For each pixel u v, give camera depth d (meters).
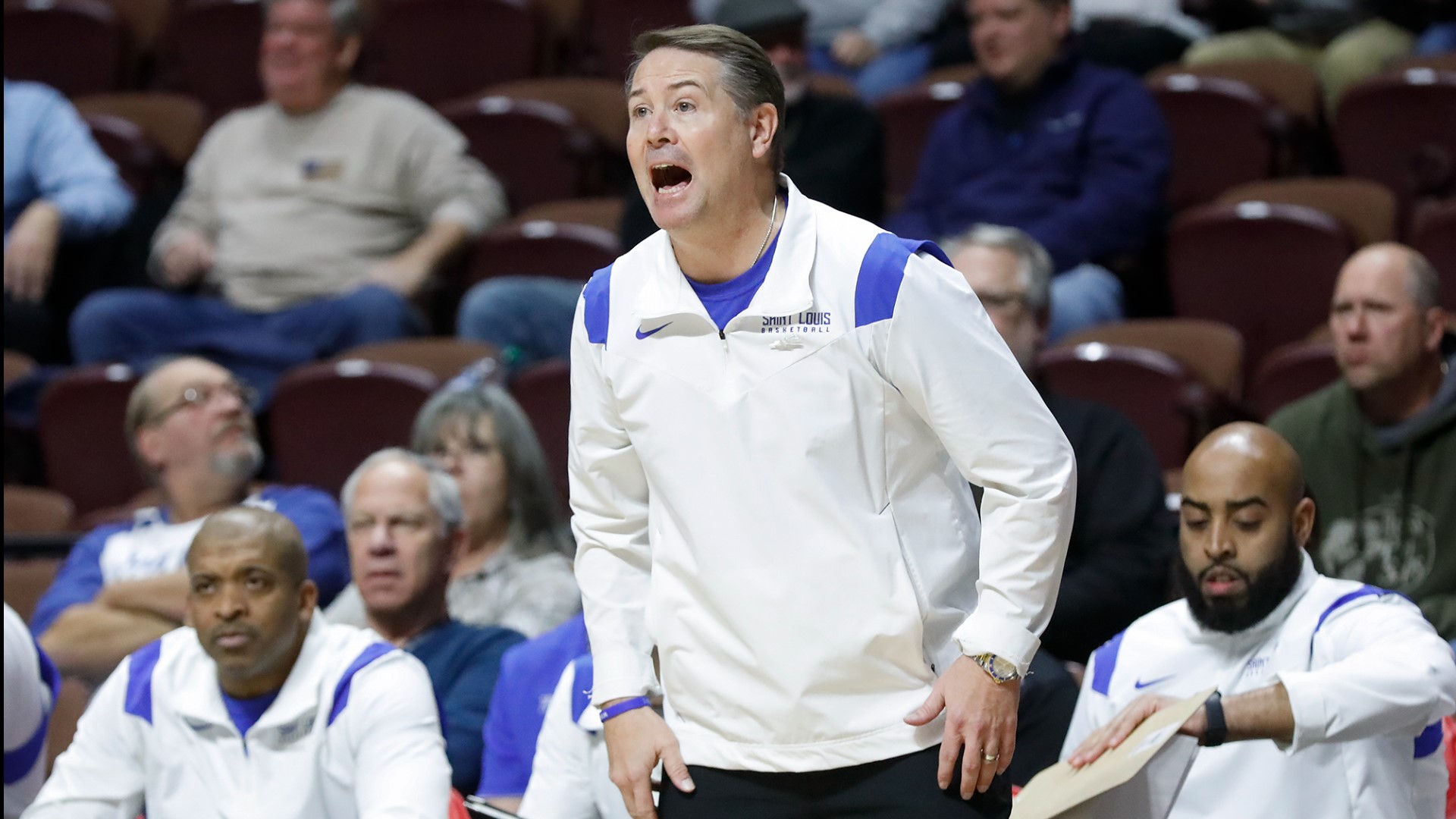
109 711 9.86
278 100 21.28
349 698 9.72
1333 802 8.70
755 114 6.82
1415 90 20.41
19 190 22.05
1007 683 6.65
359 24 21.66
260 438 19.53
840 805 6.85
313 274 20.80
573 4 26.89
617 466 7.21
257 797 9.60
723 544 6.77
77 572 14.55
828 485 6.71
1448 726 9.38
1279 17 23.89
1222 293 19.12
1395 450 12.70
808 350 6.72
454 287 21.09
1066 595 12.20
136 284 22.44
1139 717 8.03
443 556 12.34
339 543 14.38
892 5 25.69
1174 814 8.93
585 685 10.31
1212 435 9.32
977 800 6.81
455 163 21.45
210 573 9.55
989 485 6.77
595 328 7.08
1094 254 19.02
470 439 13.55
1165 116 21.66
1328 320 18.67
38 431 20.09
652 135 6.72
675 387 6.86
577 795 10.26
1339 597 8.99
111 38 27.30
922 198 20.02
